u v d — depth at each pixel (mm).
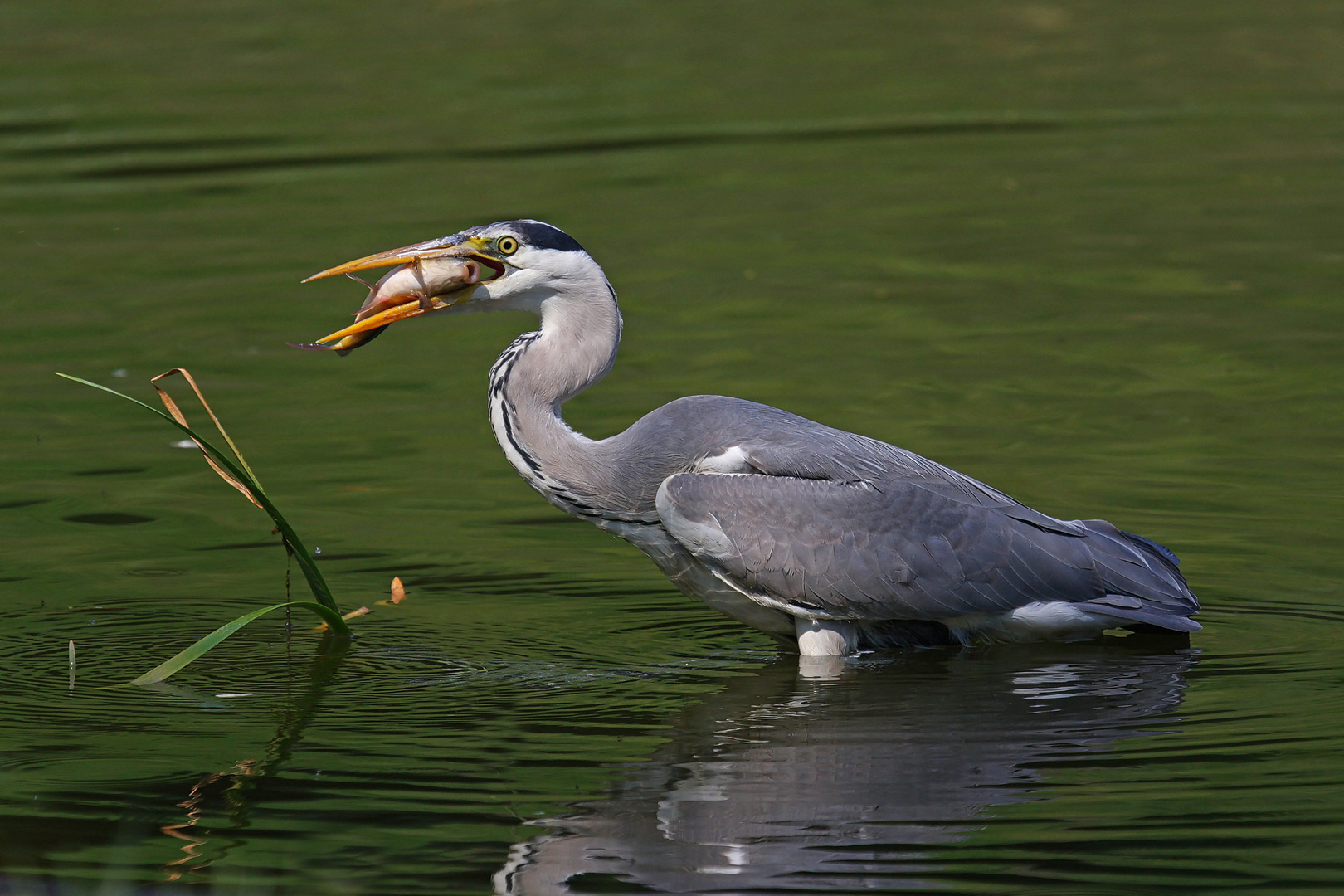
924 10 37219
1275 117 28266
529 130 28078
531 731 9414
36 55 32969
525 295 11125
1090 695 9914
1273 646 10609
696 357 17797
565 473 11203
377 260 11047
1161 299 19406
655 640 11102
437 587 11992
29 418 16141
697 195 24375
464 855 7867
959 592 10766
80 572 12203
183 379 17375
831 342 18234
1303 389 16234
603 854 7867
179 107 29547
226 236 22500
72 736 9375
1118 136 27422
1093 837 7930
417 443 15430
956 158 26328
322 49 33625
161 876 7695
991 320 18875
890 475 11094
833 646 10883
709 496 10805
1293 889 7406
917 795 8469
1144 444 14789
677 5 37656
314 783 8711
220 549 12727
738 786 8609
